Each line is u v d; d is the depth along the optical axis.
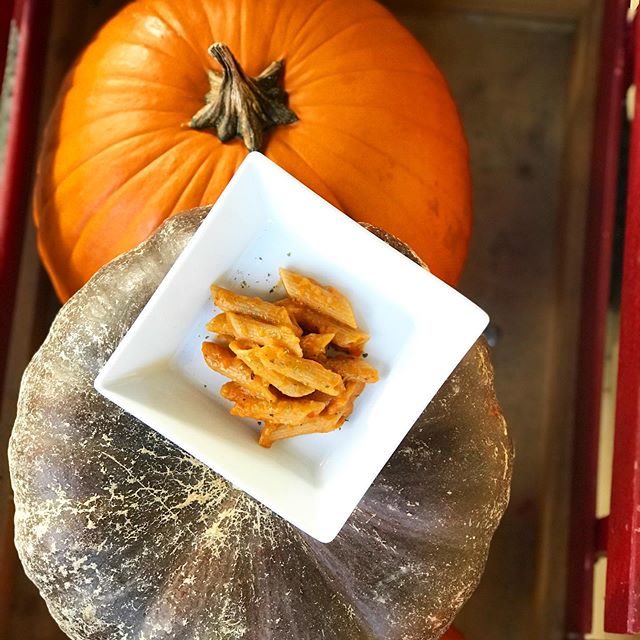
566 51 0.71
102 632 0.43
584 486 0.61
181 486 0.42
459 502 0.44
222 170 0.50
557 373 0.68
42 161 0.55
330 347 0.40
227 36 0.50
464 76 0.71
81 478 0.42
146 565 0.42
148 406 0.38
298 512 0.37
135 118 0.50
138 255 0.44
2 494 0.62
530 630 0.66
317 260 0.40
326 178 0.50
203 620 0.42
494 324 0.70
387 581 0.43
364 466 0.38
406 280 0.38
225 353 0.39
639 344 0.49
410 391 0.38
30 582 0.66
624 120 0.64
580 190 0.67
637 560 0.47
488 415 0.45
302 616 0.43
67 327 0.44
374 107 0.51
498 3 0.69
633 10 0.63
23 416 0.44
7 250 0.60
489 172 0.71
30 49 0.63
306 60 0.50
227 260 0.39
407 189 0.52
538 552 0.67
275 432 0.39
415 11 0.71
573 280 0.67
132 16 0.52
